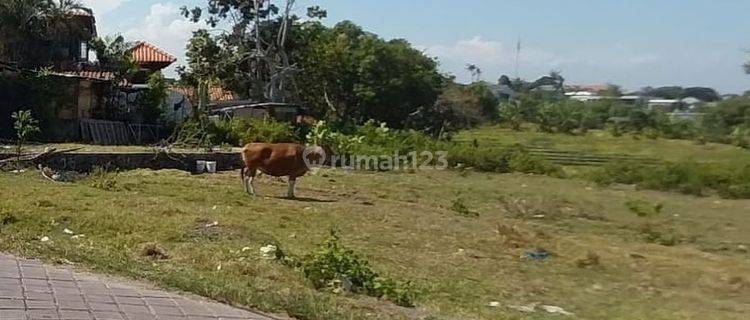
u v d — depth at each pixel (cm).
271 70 4638
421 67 5244
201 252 1027
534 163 3453
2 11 3641
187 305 628
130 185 1797
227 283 743
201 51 4706
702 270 1380
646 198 2741
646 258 1462
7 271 667
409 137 3641
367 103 5069
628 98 7825
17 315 546
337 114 5103
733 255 1656
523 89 9088
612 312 1003
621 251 1521
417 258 1236
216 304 646
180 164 2594
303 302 684
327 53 4909
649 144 5416
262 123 3609
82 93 3547
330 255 921
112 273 710
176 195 1669
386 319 705
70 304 587
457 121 5734
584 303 1048
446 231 1547
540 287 1123
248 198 1769
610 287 1177
